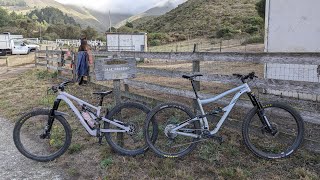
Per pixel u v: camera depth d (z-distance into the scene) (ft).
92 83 31.78
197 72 17.28
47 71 47.67
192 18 280.31
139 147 15.34
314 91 12.66
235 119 16.94
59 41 153.69
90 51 32.35
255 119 15.42
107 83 31.48
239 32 172.65
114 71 14.39
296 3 23.03
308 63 12.70
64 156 15.23
